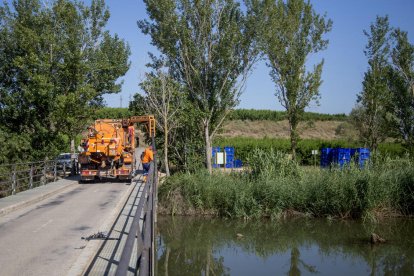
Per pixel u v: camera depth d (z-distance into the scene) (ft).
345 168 72.74
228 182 70.69
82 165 66.74
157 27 82.58
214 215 68.28
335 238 56.34
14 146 67.72
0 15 74.84
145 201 26.05
